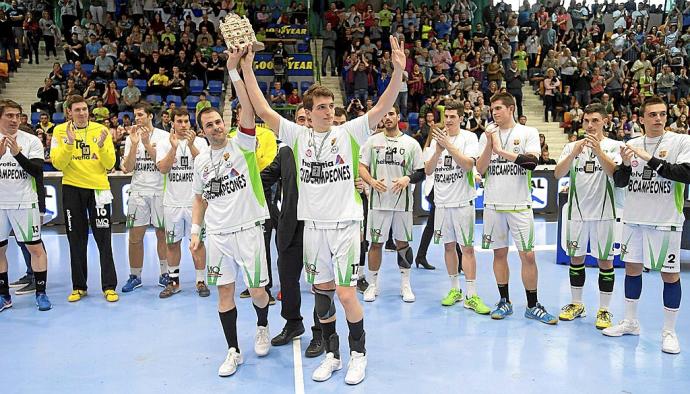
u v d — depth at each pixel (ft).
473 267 16.84
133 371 12.71
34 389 11.84
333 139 11.52
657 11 64.59
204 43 49.21
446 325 15.53
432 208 21.50
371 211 17.49
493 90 47.37
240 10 55.11
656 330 15.05
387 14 56.49
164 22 54.08
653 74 52.34
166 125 38.06
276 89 45.96
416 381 12.06
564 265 22.36
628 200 14.06
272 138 16.80
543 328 15.25
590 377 12.18
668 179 13.08
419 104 48.34
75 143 17.83
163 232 19.36
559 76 50.34
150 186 18.80
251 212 12.52
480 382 11.98
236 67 11.52
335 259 11.67
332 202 11.57
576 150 14.52
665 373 12.36
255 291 12.95
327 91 11.51
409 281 18.78
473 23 62.69
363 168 16.60
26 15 49.42
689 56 54.65
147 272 21.75
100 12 53.47
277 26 55.01
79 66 44.06
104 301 18.02
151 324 15.84
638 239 14.05
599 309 15.53
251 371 12.68
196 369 12.80
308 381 12.14
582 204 15.23
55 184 30.73
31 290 19.26
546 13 57.82
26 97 46.29
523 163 14.70
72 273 18.17
